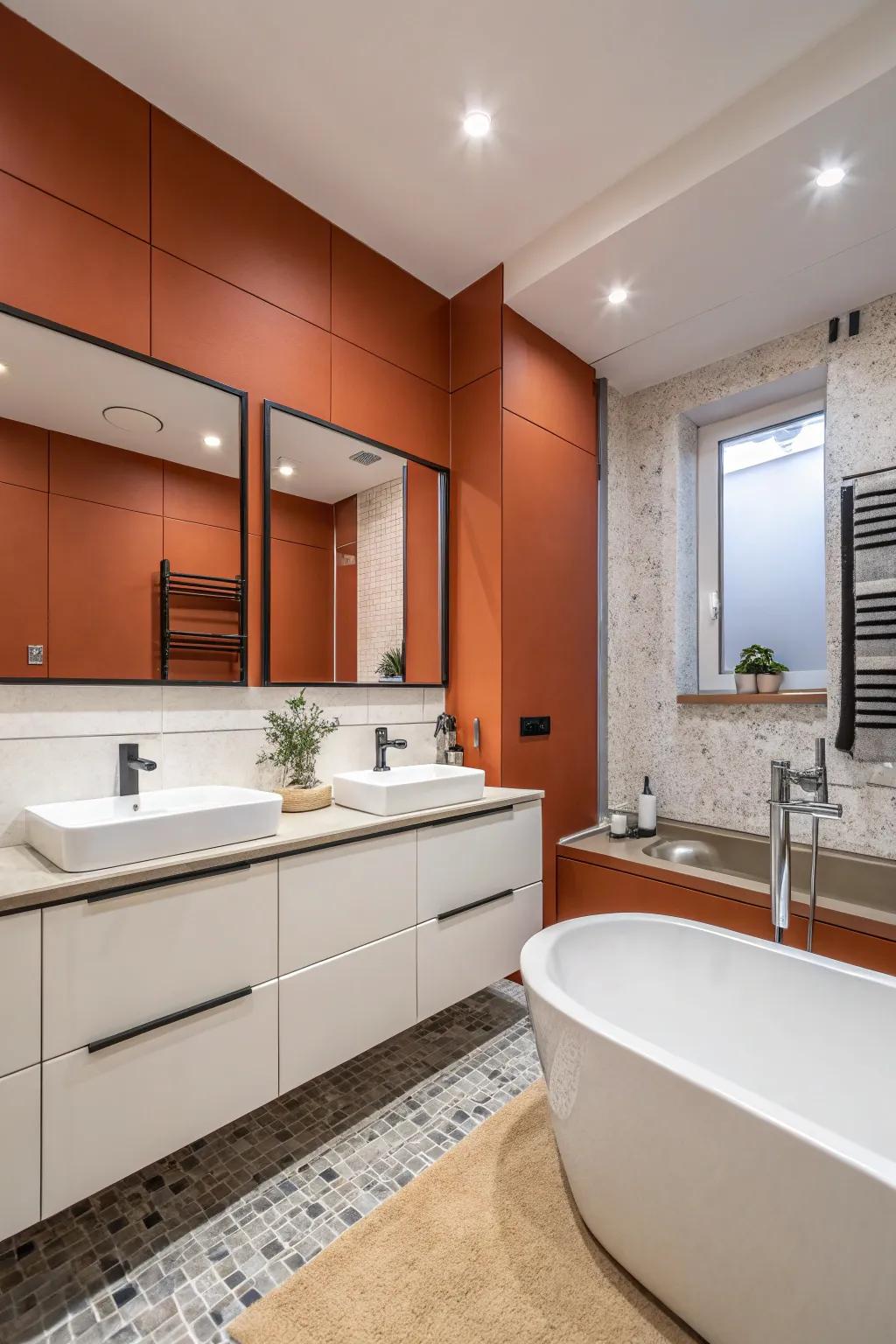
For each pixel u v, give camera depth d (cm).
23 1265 125
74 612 162
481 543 254
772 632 287
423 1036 214
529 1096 180
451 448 269
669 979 168
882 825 229
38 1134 112
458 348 268
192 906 134
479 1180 146
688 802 293
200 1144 161
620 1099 113
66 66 163
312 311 220
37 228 157
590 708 291
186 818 138
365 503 234
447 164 200
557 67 168
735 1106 96
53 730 159
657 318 256
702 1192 102
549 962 148
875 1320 83
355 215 224
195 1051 133
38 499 157
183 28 157
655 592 308
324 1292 117
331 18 155
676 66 167
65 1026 116
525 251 239
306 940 156
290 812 188
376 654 236
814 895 180
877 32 152
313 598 217
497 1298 116
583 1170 124
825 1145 87
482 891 209
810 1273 89
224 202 196
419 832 187
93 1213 139
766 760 268
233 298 197
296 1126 168
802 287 233
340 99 177
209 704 190
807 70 164
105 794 167
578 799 283
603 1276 120
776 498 288
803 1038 146
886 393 234
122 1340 110
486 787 249
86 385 165
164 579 179
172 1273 123
